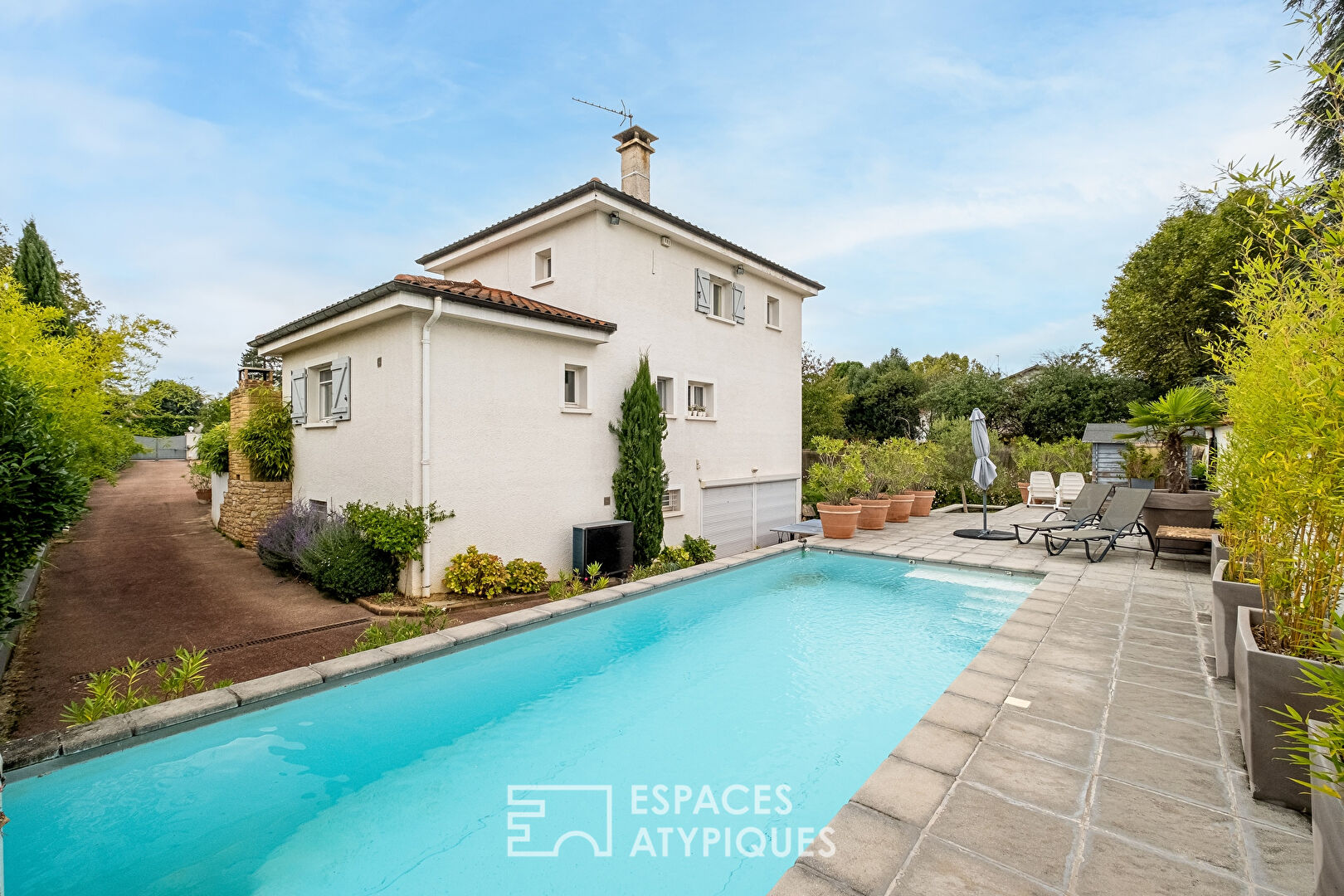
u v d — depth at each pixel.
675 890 3.05
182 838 3.49
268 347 11.41
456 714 5.04
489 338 8.87
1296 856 2.61
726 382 13.41
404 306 7.73
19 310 9.62
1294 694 2.96
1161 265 22.47
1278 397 3.53
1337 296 3.10
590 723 4.93
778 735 4.73
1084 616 6.53
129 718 4.25
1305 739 2.17
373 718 4.94
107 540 12.21
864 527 14.05
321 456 10.55
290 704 4.87
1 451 3.95
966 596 8.70
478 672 5.86
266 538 9.87
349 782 4.06
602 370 10.55
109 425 12.54
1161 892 2.40
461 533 8.52
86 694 5.05
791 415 15.76
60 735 3.98
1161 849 2.67
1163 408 10.15
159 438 36.88
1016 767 3.40
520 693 5.48
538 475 9.51
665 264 11.76
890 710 5.17
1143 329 22.78
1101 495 11.73
